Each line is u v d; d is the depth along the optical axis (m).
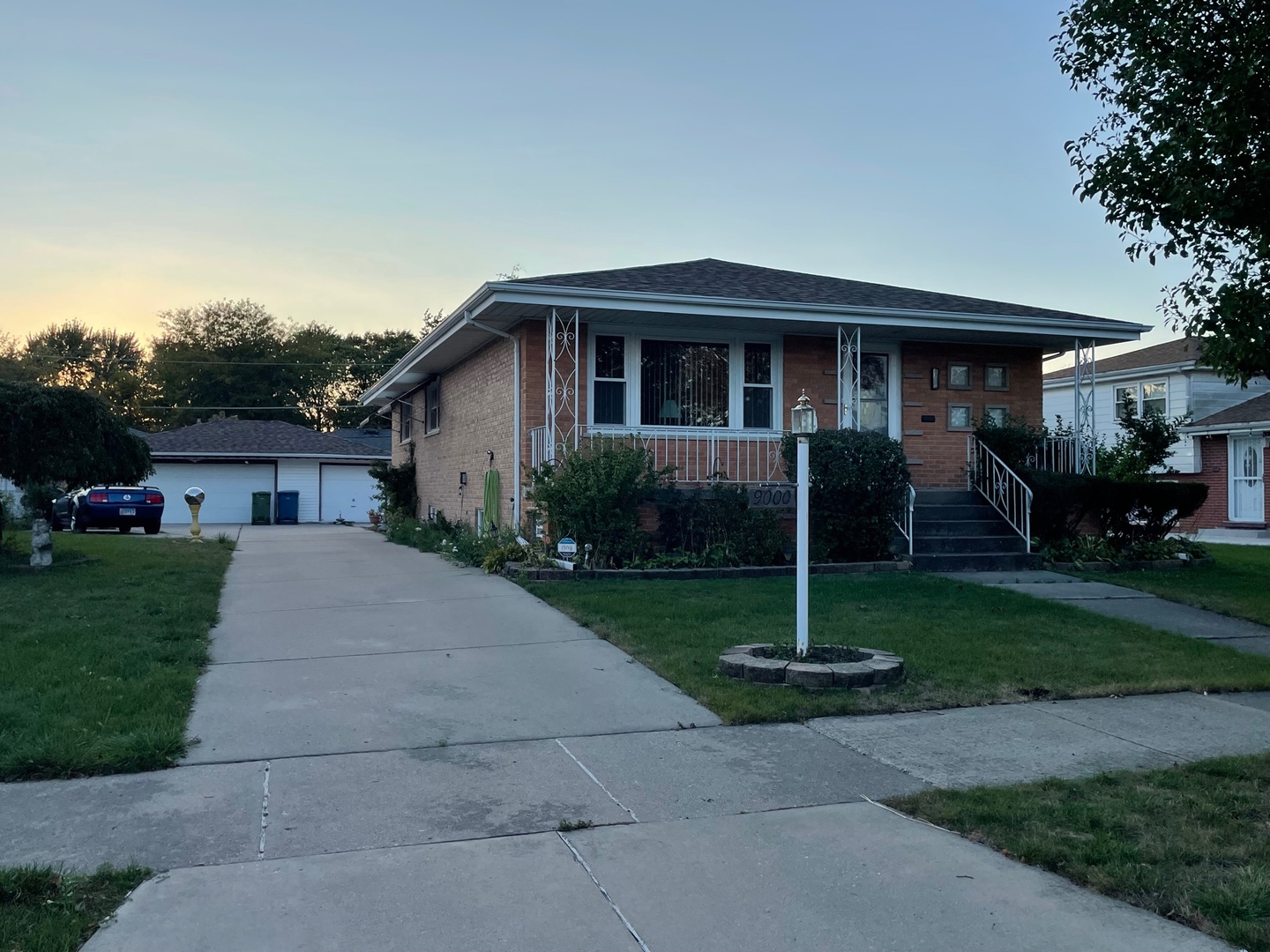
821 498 12.77
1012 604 10.31
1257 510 23.31
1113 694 7.05
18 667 6.97
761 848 4.27
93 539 19.06
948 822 4.57
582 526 12.23
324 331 63.16
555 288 12.36
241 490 31.98
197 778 5.08
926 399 15.34
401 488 23.83
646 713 6.43
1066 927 3.58
